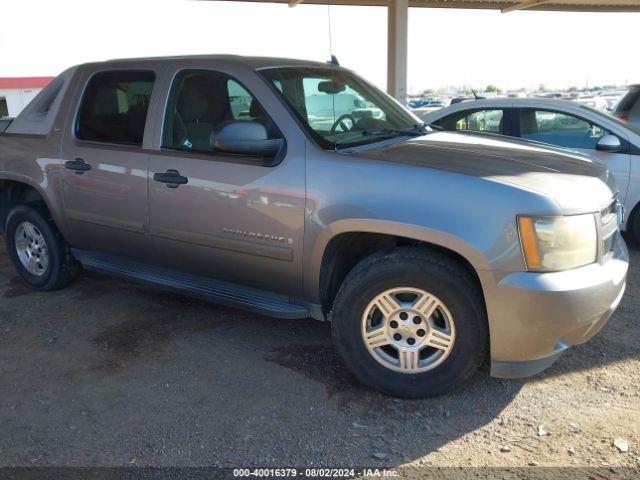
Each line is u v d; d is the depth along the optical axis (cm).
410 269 307
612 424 299
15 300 487
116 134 418
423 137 393
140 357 382
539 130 639
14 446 292
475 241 291
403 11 1381
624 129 595
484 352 315
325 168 328
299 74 391
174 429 303
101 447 290
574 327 292
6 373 365
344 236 332
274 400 328
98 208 429
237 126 338
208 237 375
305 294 352
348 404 323
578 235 295
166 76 396
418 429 300
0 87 3042
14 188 511
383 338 322
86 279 532
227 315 446
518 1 1614
